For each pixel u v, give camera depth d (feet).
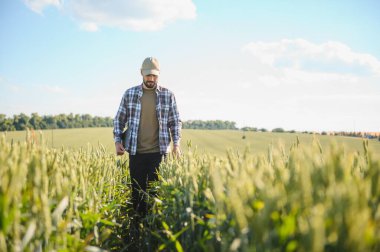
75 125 269.23
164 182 12.75
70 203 8.47
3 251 5.86
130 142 17.34
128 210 16.78
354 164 7.67
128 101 17.62
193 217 8.55
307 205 5.21
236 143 127.95
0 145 8.92
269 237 5.06
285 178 6.00
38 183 6.90
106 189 14.07
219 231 6.95
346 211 4.79
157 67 16.93
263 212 5.08
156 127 17.58
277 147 9.02
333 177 5.45
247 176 6.48
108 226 12.26
